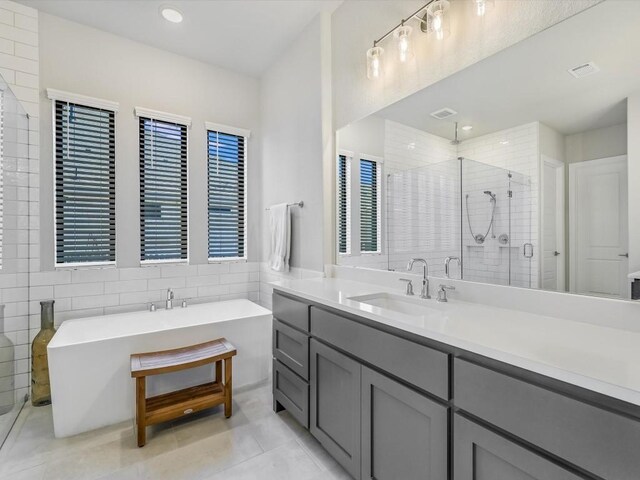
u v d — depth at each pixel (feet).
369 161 7.13
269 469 5.26
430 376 3.58
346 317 4.92
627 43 3.57
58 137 8.14
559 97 4.09
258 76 11.16
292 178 9.34
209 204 10.46
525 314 4.30
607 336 3.34
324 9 8.09
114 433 6.23
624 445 2.22
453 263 5.43
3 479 5.01
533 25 4.30
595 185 3.81
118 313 8.83
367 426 4.43
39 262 7.83
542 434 2.65
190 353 6.78
